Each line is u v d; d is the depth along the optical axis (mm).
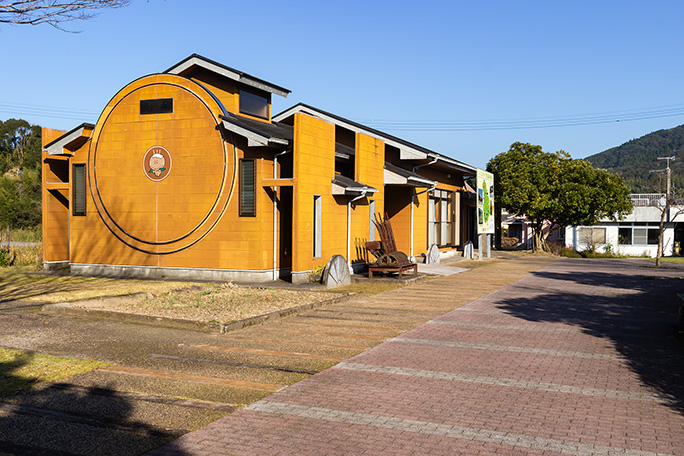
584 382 6516
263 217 14805
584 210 31516
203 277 15297
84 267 16812
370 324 9828
